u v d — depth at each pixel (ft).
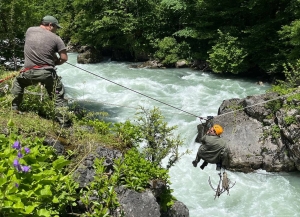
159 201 16.97
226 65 61.77
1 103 19.58
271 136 34.32
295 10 54.95
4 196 11.23
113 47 82.07
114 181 14.96
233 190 30.19
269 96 37.17
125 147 19.06
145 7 81.25
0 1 38.11
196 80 60.03
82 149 17.15
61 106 19.47
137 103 48.73
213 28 71.87
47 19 19.34
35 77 18.84
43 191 11.97
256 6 63.72
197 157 19.04
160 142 19.35
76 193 14.39
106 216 13.98
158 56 73.05
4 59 39.63
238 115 37.06
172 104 48.39
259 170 33.06
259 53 60.70
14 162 11.70
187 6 73.56
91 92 53.93
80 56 76.89
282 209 27.81
